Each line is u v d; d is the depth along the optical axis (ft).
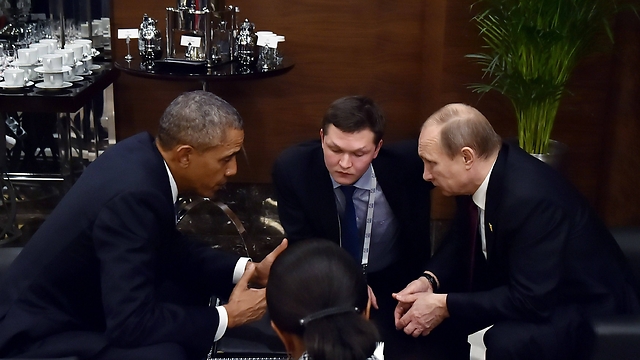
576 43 11.07
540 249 6.71
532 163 7.05
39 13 14.19
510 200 6.79
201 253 7.48
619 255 7.27
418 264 8.30
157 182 6.39
